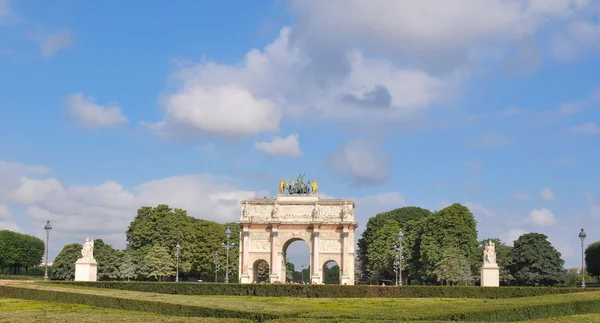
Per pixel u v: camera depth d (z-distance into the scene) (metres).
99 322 46.19
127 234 197.12
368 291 95.94
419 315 51.00
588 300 66.31
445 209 176.00
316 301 80.75
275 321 46.97
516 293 92.69
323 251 177.12
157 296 72.12
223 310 55.88
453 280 162.25
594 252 186.62
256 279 182.38
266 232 180.12
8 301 76.88
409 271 188.75
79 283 104.38
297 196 182.00
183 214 198.12
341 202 179.50
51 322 46.22
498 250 173.62
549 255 161.75
